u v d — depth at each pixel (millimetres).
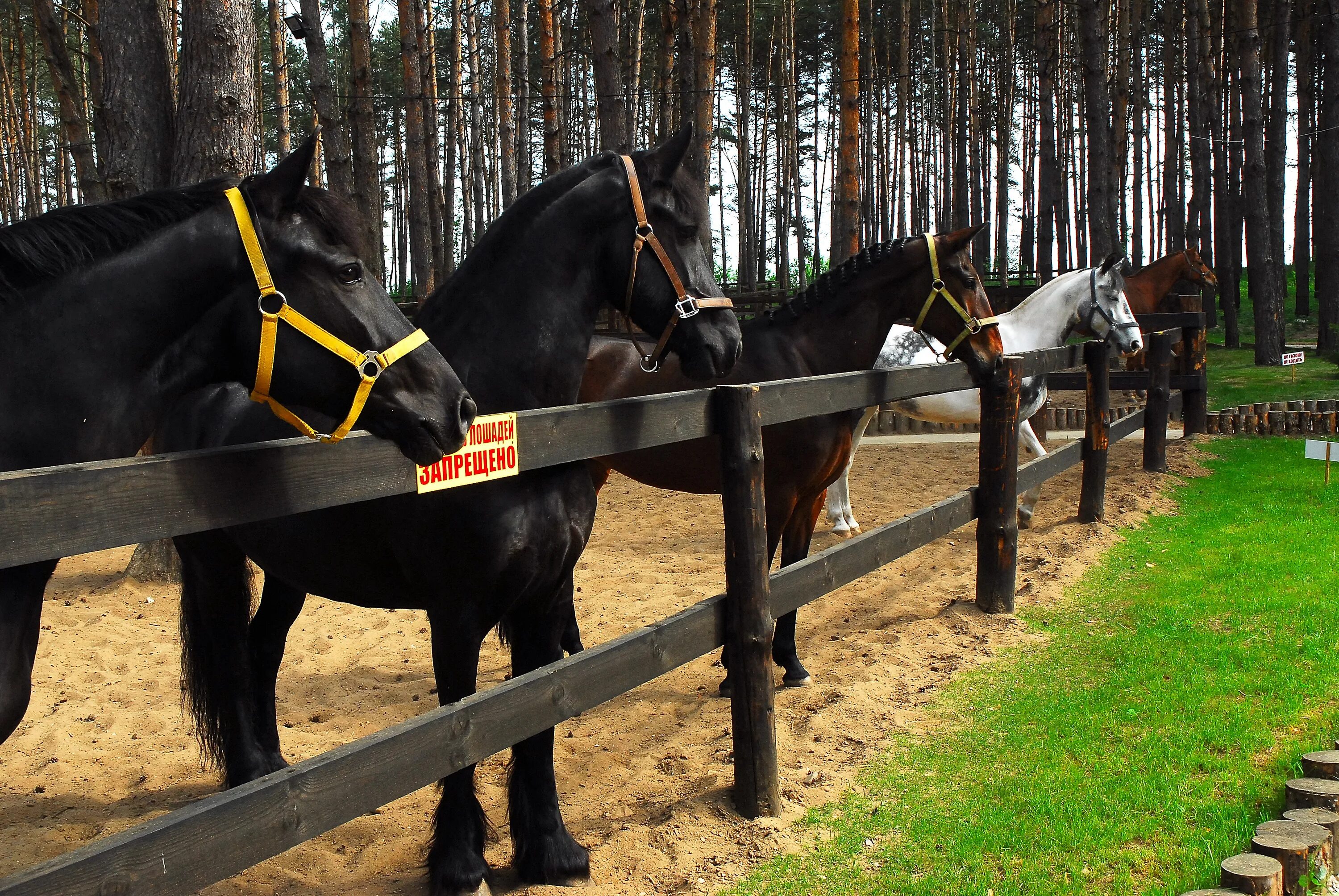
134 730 4094
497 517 2520
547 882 2766
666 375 4648
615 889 2777
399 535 2623
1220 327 25688
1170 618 5074
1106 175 17047
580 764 3727
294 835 1750
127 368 1928
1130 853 2918
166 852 1521
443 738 2088
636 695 4496
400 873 2928
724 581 6254
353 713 4266
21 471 1384
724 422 3059
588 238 2834
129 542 1520
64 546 1422
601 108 9797
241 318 1990
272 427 2783
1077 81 32031
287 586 3457
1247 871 2639
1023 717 3975
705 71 11797
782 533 4641
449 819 2635
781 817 3180
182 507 1606
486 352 2729
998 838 3031
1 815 3340
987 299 5098
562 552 2697
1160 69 33188
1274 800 3221
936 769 3553
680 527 7949
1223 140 21594
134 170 6461
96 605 5895
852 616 5582
